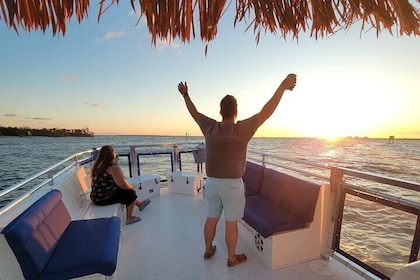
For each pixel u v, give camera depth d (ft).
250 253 7.23
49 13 2.40
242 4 2.79
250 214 7.04
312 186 6.55
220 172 5.77
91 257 5.00
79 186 9.60
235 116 5.79
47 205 5.68
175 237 8.39
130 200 9.30
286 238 6.43
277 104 5.21
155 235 8.56
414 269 2.63
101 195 8.90
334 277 6.08
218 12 2.58
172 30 2.51
